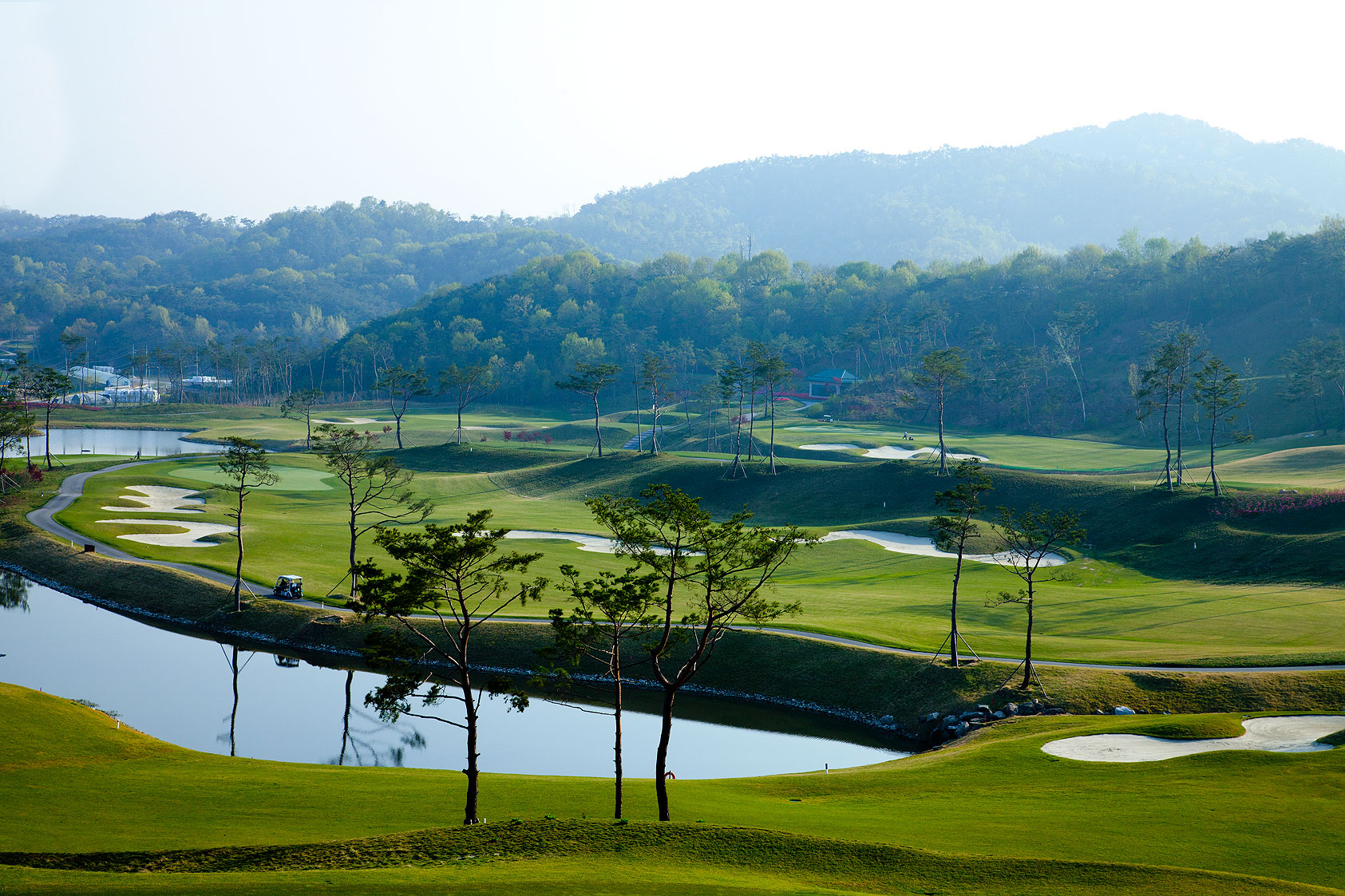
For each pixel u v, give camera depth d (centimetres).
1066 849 2855
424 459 15650
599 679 6475
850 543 9950
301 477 13550
